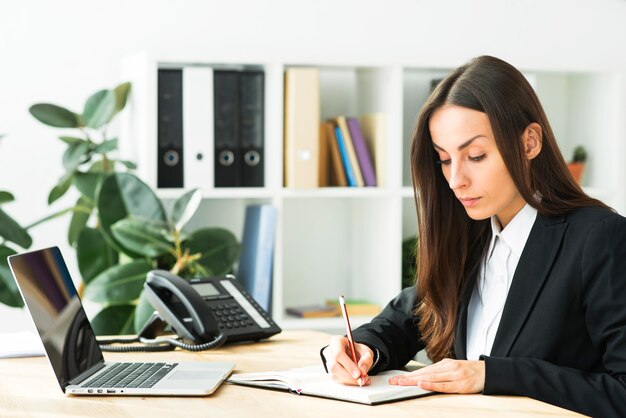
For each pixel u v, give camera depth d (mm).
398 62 3154
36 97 3199
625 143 3408
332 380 1528
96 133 3277
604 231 1554
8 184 3182
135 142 3076
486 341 1725
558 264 1587
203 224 3352
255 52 3396
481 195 1590
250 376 1560
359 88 3473
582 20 3756
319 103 3316
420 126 1699
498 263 1724
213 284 2156
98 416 1329
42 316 1509
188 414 1338
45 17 3199
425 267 1780
